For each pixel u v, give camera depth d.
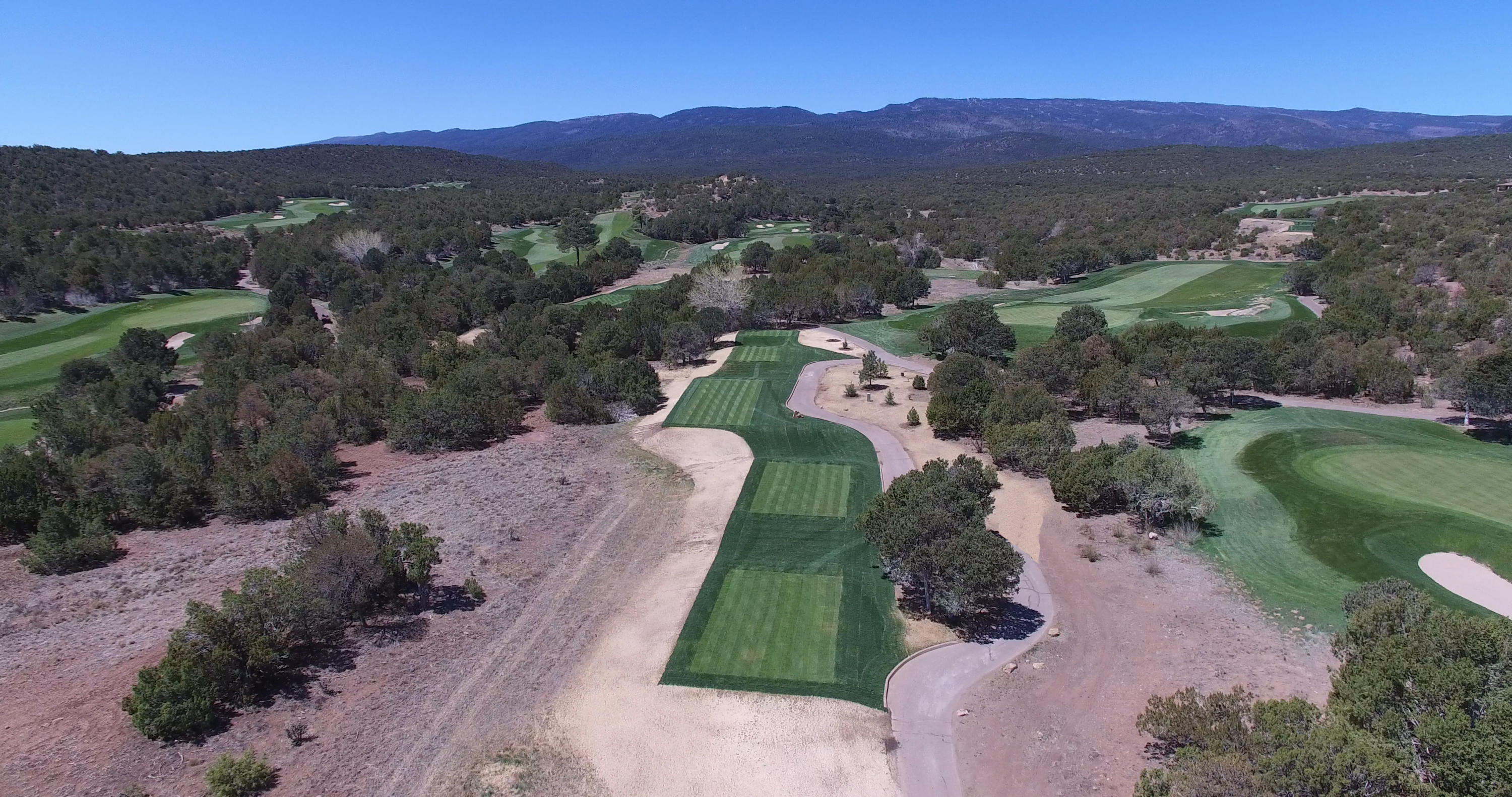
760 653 36.94
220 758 29.92
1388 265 117.00
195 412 72.00
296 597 34.91
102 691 34.03
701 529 50.69
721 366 93.00
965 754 30.16
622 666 36.22
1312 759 21.36
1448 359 72.94
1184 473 46.44
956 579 36.50
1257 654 35.31
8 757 29.88
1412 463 53.91
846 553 46.81
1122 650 36.28
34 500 51.41
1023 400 63.41
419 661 36.50
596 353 90.88
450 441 67.44
